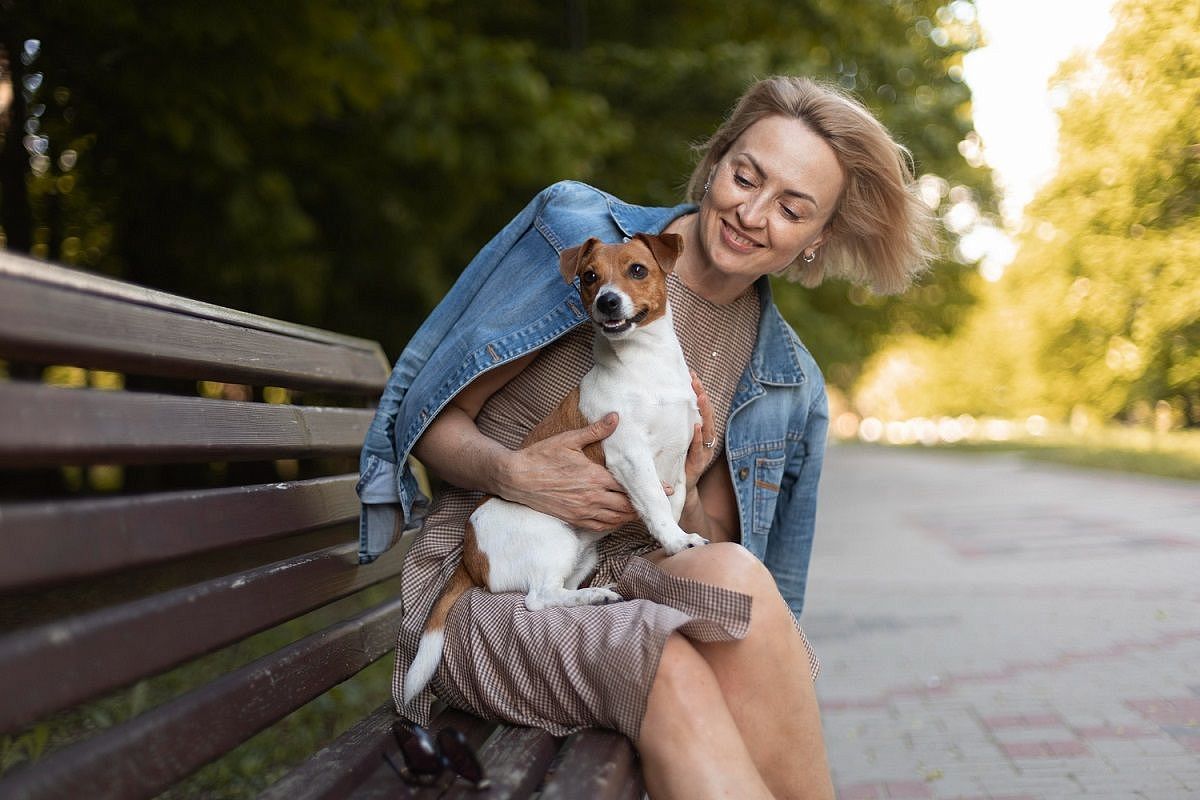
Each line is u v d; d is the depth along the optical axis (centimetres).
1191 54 1251
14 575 144
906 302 2417
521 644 226
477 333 271
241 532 216
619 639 211
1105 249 1812
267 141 788
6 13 598
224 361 234
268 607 220
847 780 370
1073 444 3241
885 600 733
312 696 232
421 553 274
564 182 316
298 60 659
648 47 1210
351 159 852
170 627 181
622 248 280
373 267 951
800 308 1552
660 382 275
